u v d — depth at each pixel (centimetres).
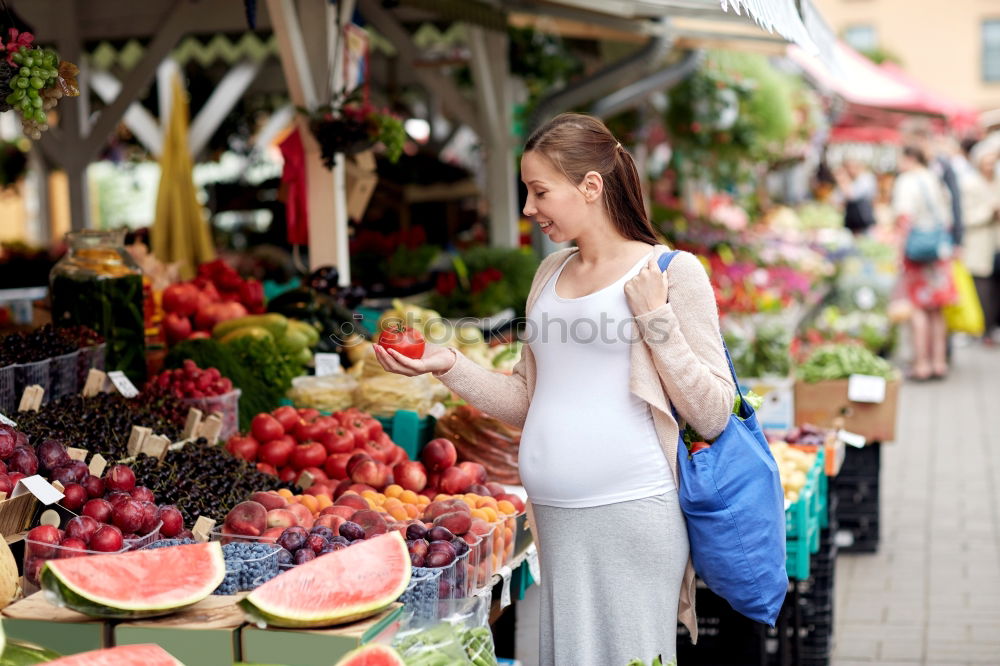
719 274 1041
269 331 519
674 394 277
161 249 766
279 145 567
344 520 316
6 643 233
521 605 535
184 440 396
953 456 863
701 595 434
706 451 284
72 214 860
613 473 280
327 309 562
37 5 852
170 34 833
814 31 424
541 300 291
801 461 457
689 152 1184
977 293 1395
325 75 539
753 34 847
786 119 1170
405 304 651
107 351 451
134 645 223
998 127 1722
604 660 288
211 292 555
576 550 285
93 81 1095
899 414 1029
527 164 282
